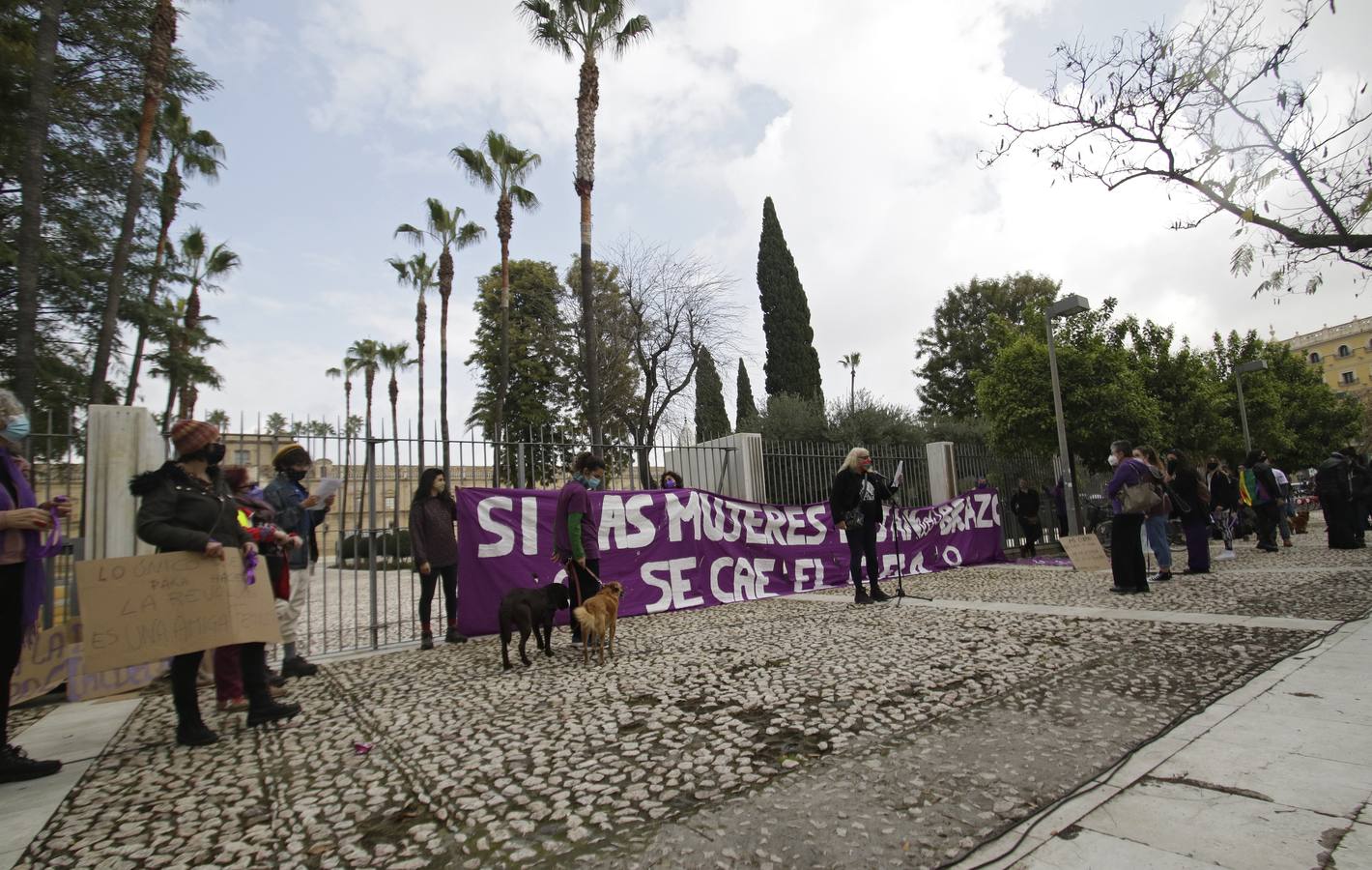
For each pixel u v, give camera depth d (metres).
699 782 2.95
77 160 14.46
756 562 9.52
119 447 5.74
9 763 3.38
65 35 13.76
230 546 4.06
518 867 2.31
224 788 3.19
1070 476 12.73
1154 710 3.58
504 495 7.49
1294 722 3.28
